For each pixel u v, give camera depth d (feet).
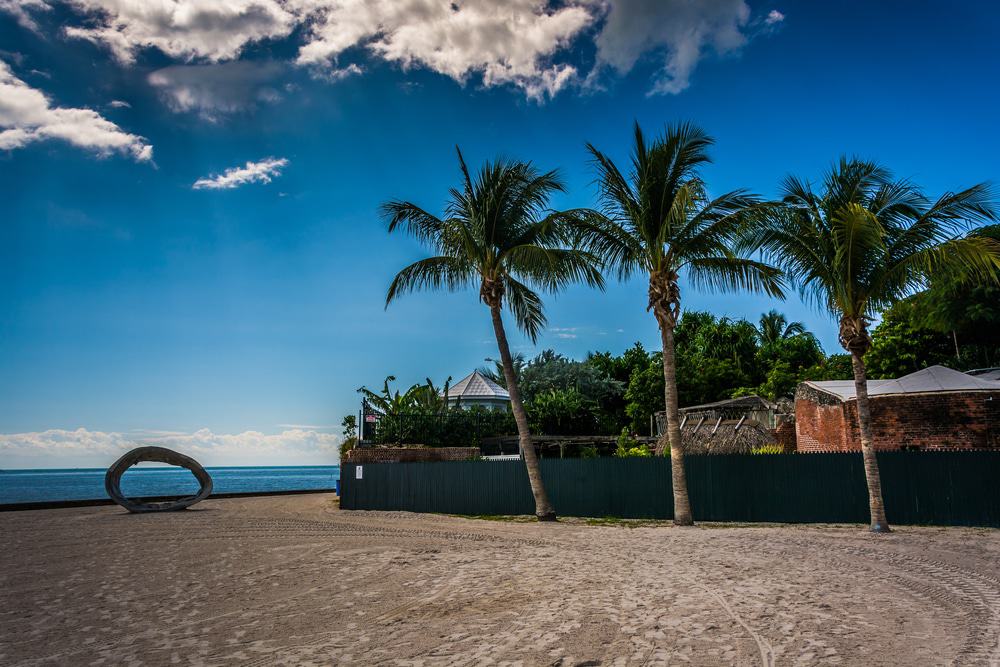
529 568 35.94
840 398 82.33
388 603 27.73
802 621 23.27
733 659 19.01
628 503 65.98
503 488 72.38
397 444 98.07
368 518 68.08
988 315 99.30
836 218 50.14
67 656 20.70
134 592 30.89
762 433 95.81
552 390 151.53
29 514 76.02
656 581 31.50
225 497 109.60
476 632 22.67
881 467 56.95
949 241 47.03
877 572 32.65
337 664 19.34
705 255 59.36
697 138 57.57
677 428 58.18
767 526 56.03
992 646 19.74
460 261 68.44
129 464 79.36
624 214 60.39
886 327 129.59
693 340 210.59
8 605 28.30
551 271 63.93
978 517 53.83
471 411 118.52
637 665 18.69
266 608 27.12
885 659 18.71
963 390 70.79
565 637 21.72
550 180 66.28
